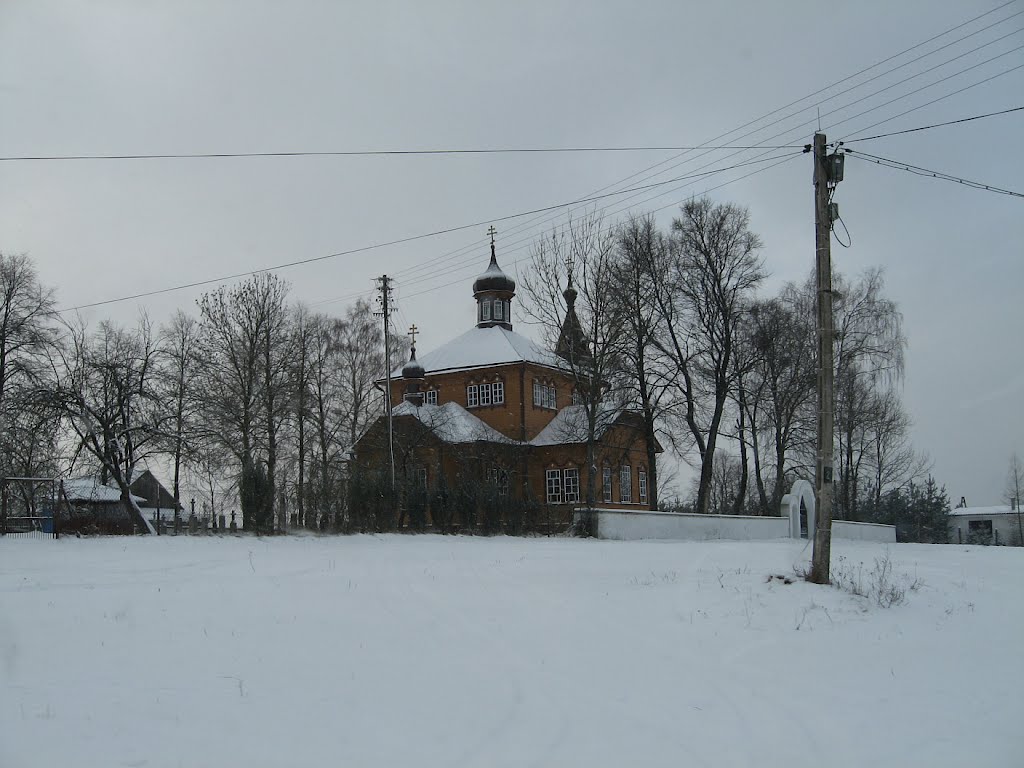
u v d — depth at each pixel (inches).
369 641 516.4
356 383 2600.9
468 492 1501.0
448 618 588.1
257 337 2105.1
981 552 1161.4
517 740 358.9
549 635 549.0
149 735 344.5
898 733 388.8
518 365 2356.1
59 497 1408.7
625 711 403.9
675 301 1925.4
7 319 1827.0
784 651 532.7
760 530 1796.3
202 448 1978.3
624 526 1496.1
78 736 339.6
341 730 361.1
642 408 1913.1
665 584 729.6
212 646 489.1
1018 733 391.5
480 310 2593.5
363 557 934.4
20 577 734.5
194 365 2094.0
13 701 379.9
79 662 447.8
